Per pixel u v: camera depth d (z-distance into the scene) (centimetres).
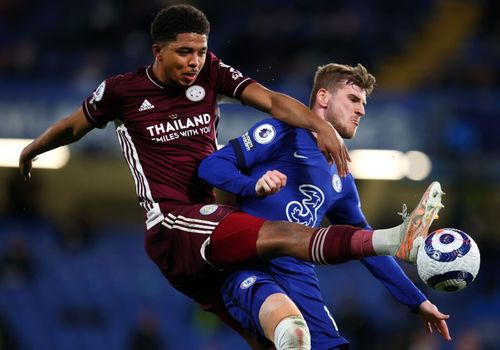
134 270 6097
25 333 5712
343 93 2031
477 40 7200
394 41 7100
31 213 6406
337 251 1697
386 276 2141
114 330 5769
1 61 6650
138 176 1972
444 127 5772
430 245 1664
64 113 6094
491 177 5722
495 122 5831
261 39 6506
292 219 1989
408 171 5712
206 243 1841
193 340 5475
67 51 6838
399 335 4897
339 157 1838
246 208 1994
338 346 2012
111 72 6431
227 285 1914
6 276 5831
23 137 6109
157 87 1961
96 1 7150
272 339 1758
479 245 5481
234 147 1950
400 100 5803
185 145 1956
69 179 6562
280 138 1981
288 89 5838
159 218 1934
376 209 6022
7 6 7312
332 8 7212
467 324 5228
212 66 1992
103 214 6662
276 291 1825
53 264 6081
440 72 6562
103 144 6244
